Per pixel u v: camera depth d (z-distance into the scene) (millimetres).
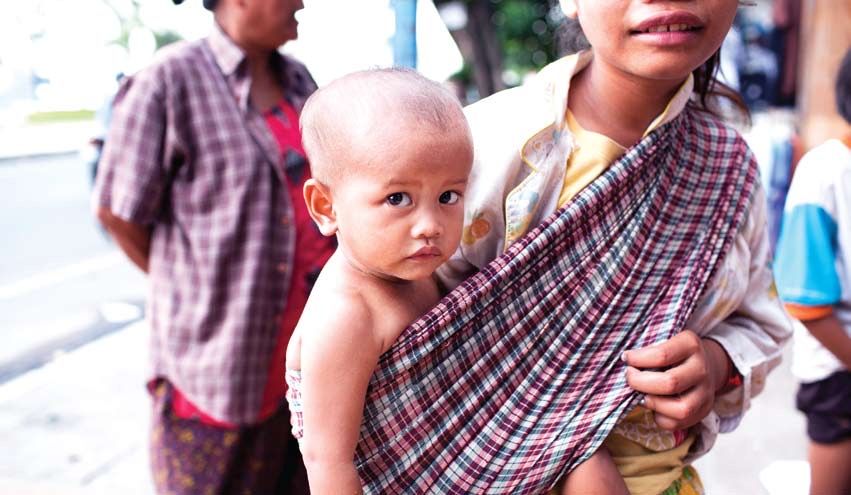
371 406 1027
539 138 1146
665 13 1038
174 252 2066
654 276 1163
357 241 956
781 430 3346
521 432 1066
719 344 1242
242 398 2004
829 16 4379
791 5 6133
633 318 1144
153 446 2139
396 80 967
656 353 1097
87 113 27594
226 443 2049
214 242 1997
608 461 1093
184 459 2074
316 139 980
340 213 973
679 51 1058
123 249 2137
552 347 1107
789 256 1905
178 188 2027
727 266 1215
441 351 1036
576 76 1219
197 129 1999
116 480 3342
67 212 9953
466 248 1167
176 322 2035
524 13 7996
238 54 2021
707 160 1225
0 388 4395
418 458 1039
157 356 2092
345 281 1009
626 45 1076
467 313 1040
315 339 989
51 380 4496
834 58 4348
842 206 1845
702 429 1268
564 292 1110
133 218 2000
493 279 1052
